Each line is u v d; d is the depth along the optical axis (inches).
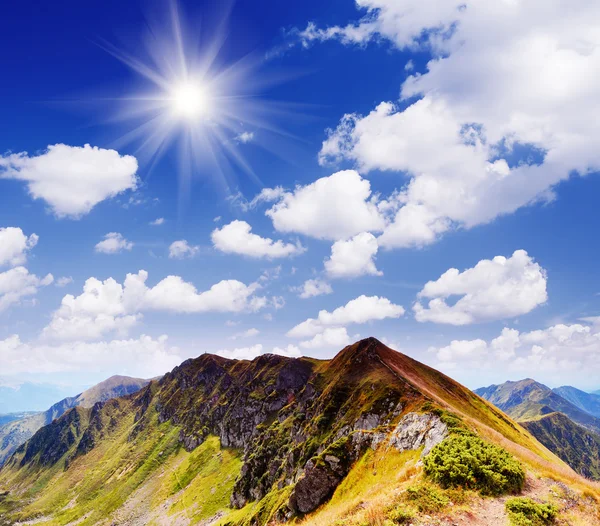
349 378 4655.5
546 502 978.1
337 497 2198.6
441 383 4623.5
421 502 975.0
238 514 4810.5
